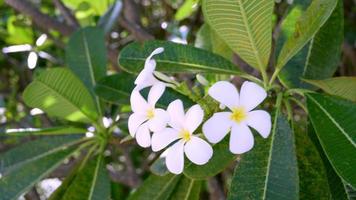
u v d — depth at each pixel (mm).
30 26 1329
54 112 821
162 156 730
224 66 671
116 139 845
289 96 652
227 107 580
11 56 1457
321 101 615
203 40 862
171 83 664
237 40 629
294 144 586
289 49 624
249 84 563
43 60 1420
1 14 1413
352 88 611
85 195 782
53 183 1263
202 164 579
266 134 547
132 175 1188
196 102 650
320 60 714
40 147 846
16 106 1325
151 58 663
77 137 852
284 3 1260
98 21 1083
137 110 604
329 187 642
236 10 590
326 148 583
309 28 604
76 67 908
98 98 843
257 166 583
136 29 1146
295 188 566
